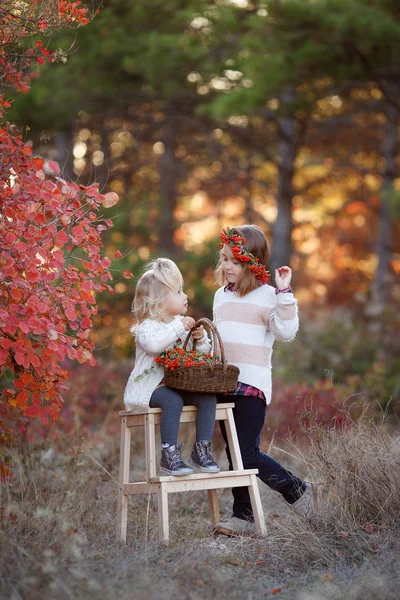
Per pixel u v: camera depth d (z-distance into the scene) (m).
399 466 4.61
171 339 4.46
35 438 6.15
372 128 17.53
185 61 12.24
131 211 15.41
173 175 18.80
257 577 3.96
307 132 17.78
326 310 15.15
